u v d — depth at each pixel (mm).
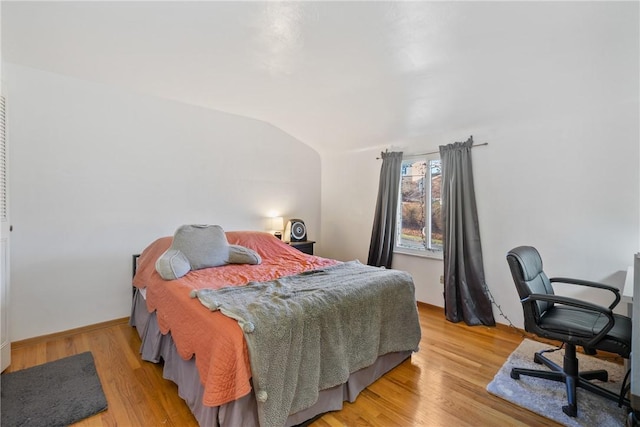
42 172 2445
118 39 1989
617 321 1754
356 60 2139
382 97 2750
